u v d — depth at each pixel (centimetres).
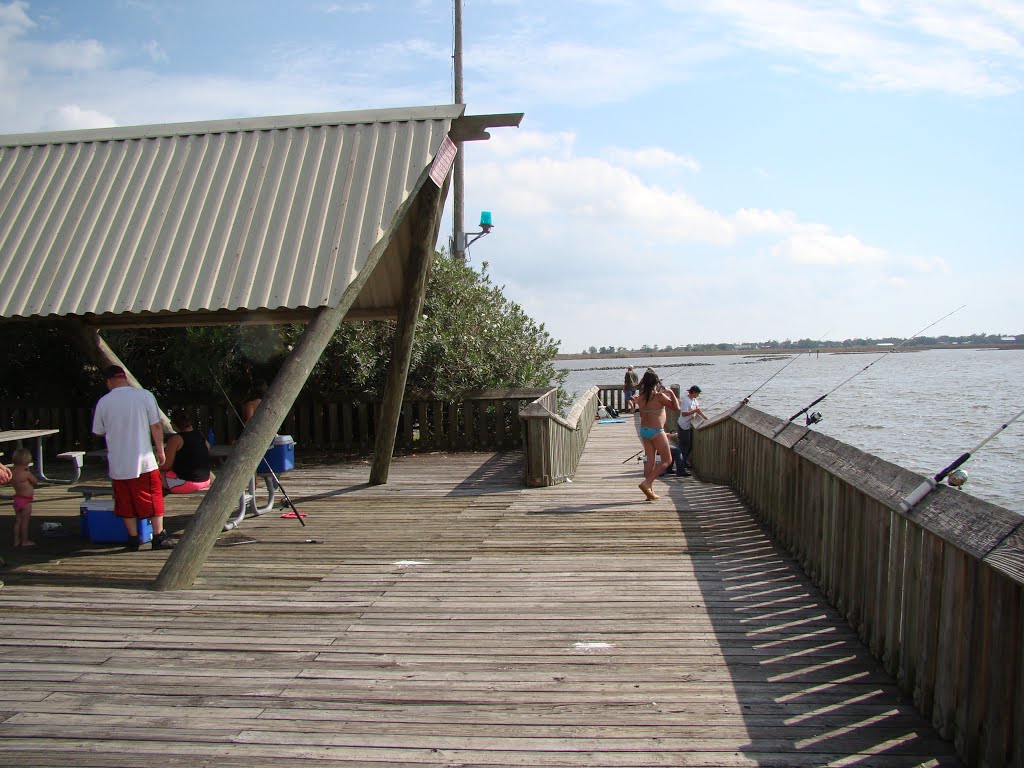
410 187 677
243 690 384
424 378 1407
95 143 767
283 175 707
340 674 402
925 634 351
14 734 342
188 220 682
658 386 883
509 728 342
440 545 684
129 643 449
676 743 328
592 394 1881
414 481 1051
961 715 315
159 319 836
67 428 1333
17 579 595
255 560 639
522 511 830
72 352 1371
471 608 508
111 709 365
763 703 365
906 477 394
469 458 1276
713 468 1059
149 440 684
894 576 391
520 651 431
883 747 325
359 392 1398
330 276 621
